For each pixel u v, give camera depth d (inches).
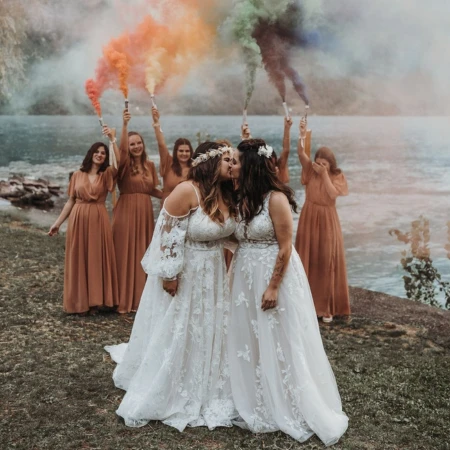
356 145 1417.3
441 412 148.0
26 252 303.3
